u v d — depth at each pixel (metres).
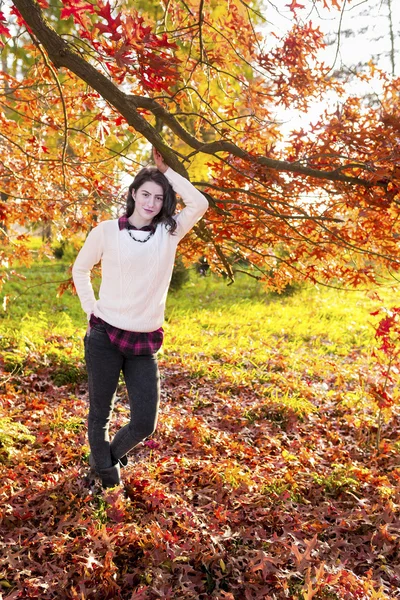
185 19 4.55
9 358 5.87
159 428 4.34
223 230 4.07
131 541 2.74
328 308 11.81
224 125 4.39
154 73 2.79
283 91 4.00
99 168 4.98
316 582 2.46
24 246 4.93
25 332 7.24
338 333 9.66
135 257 2.70
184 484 3.44
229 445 4.20
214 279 16.09
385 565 2.79
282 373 6.68
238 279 15.95
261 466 3.82
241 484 3.41
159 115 3.42
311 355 8.06
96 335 2.84
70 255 16.88
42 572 2.54
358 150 3.34
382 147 3.19
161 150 3.20
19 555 2.63
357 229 3.81
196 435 4.29
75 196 4.68
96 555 2.58
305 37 3.85
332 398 5.77
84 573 2.50
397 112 3.32
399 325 4.32
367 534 3.07
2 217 4.33
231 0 4.20
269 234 4.14
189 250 4.48
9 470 3.38
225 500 3.24
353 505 3.37
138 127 3.17
